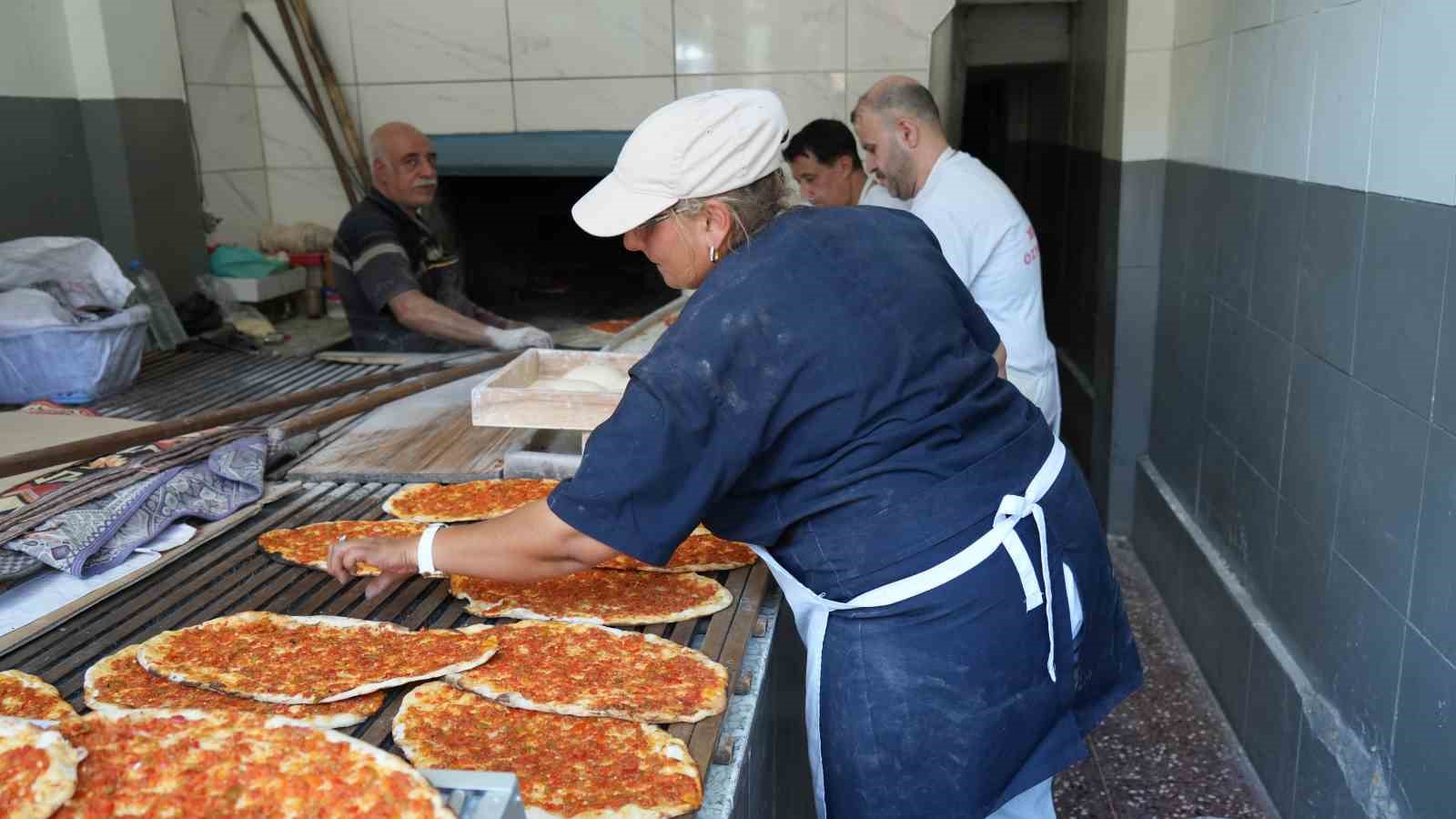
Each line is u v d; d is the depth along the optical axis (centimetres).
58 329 282
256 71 493
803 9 462
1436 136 192
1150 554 412
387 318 391
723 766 136
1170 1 393
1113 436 433
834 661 162
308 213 511
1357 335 229
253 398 303
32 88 376
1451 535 187
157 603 176
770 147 151
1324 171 249
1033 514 161
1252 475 304
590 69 480
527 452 234
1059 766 165
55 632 166
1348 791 229
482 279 531
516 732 137
